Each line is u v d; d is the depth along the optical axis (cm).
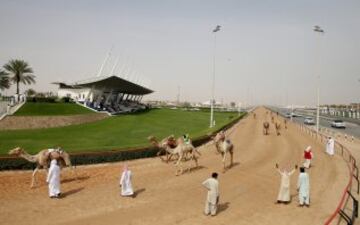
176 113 8581
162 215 1541
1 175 2127
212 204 1564
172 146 2753
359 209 1753
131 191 1811
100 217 1484
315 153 3591
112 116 6444
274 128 6253
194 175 2344
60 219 1442
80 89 8950
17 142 3341
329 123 9625
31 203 1634
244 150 3606
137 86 8094
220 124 5684
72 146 3181
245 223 1489
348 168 2834
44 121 4819
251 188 2073
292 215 1619
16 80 8381
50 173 1733
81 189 1906
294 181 2311
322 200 1881
